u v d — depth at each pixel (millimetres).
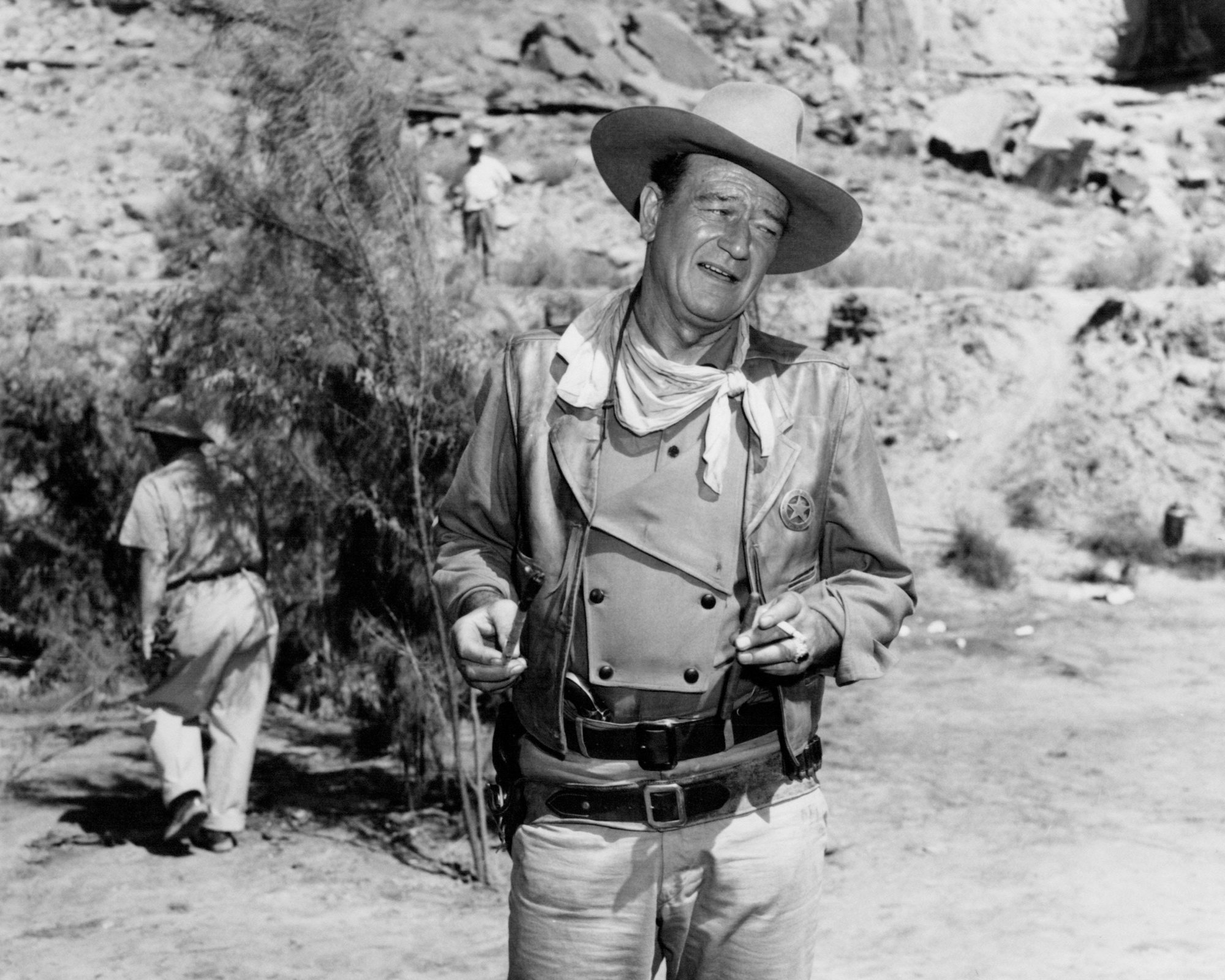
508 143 21234
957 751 8102
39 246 16047
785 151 2740
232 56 6586
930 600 12062
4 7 22266
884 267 16906
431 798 7203
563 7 23953
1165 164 23156
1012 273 16828
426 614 6590
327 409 6551
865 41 26359
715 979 2820
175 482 6230
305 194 6344
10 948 5348
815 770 2836
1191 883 5953
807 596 2729
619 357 2727
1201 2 26719
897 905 5762
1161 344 14578
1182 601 11945
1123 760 7871
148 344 8805
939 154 23328
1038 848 6426
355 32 6613
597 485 2686
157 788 7434
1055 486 13781
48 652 8688
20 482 9297
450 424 6406
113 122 19906
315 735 8328
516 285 15586
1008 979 4980
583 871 2705
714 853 2709
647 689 2670
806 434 2721
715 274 2666
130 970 5125
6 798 7211
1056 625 11297
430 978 5074
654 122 2693
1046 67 27031
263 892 5988
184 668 6281
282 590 7352
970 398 14508
